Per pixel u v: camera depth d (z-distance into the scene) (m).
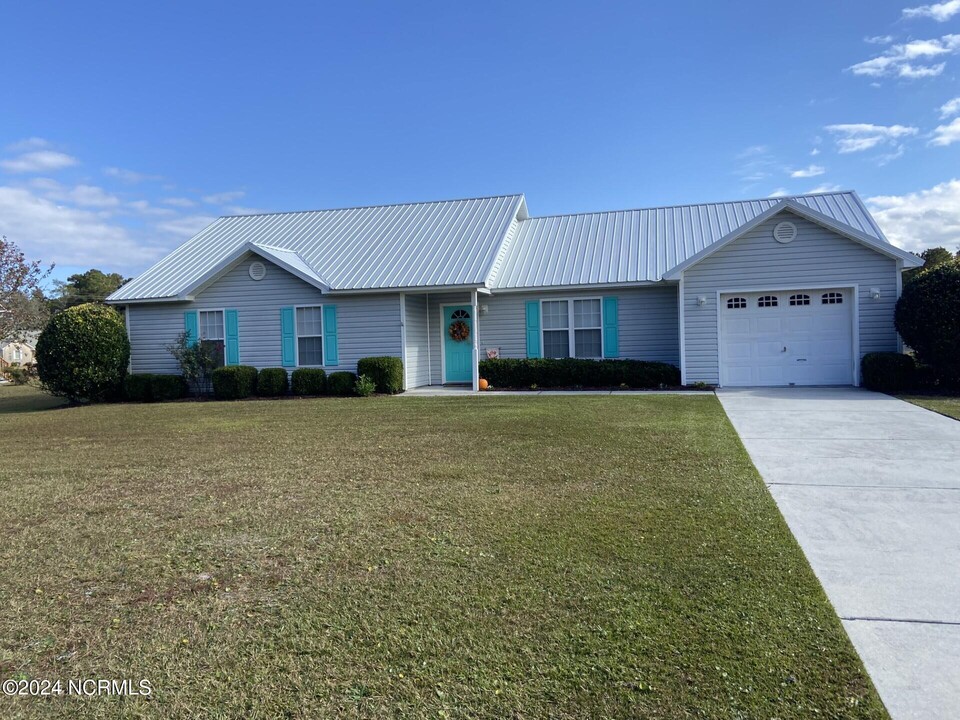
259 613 3.74
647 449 7.97
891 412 10.75
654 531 4.93
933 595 3.83
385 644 3.36
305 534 5.05
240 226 22.67
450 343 18.67
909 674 3.02
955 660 3.13
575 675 3.04
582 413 11.35
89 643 3.45
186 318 18.48
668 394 14.38
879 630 3.43
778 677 3.00
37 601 3.95
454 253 18.12
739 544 4.64
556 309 17.89
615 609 3.67
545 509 5.53
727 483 6.28
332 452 8.37
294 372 17.17
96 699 2.96
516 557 4.46
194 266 19.97
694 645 3.29
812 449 7.88
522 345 18.14
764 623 3.50
